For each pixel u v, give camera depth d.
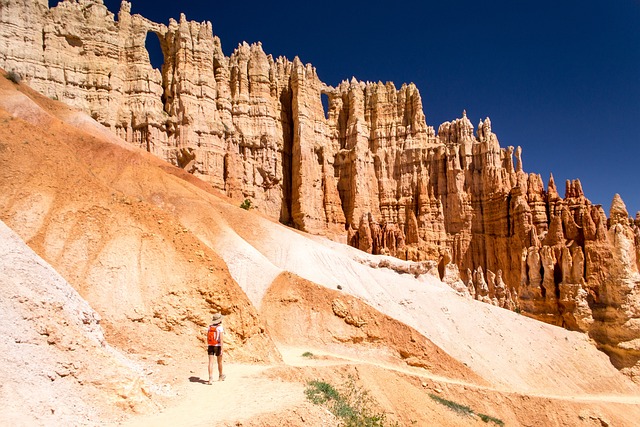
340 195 89.50
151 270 26.98
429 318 52.59
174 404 16.56
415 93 96.00
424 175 90.19
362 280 54.56
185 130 71.94
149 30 76.38
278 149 84.69
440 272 78.25
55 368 14.65
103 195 30.58
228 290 27.81
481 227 87.31
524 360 51.19
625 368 53.81
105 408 14.56
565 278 59.94
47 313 16.22
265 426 14.43
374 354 42.12
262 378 21.08
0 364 13.38
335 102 96.25
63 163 31.67
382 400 31.36
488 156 89.25
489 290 71.69
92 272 25.66
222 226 50.50
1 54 62.16
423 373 42.31
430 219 87.38
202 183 66.25
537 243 73.56
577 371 51.97
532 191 81.06
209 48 78.88
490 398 41.34
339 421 17.86
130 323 23.86
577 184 77.31
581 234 63.78
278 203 81.19
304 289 44.19
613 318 55.44
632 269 57.41
